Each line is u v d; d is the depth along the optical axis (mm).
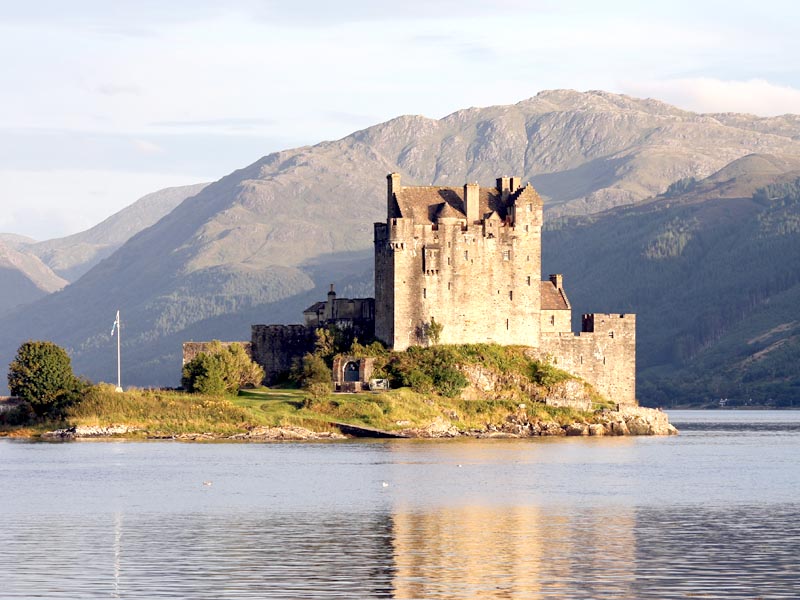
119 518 156375
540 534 144500
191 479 199875
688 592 113000
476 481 198750
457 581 117688
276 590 113562
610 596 111562
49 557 128500
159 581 117000
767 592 113062
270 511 163125
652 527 150375
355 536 142500
